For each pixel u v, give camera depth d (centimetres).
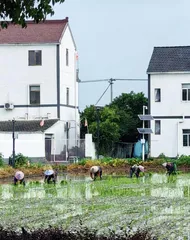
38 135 8200
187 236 2645
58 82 8881
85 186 5509
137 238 1983
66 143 8825
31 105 8912
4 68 8962
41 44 8881
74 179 6450
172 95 8794
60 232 2084
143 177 6656
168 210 3669
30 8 2297
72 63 9438
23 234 2081
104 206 3912
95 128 9069
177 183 5859
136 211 3612
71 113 9325
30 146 8156
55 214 3506
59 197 4572
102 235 2095
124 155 9469
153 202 4141
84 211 3644
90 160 8006
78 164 7862
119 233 2389
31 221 3206
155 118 8819
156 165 8112
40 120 8819
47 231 2103
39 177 6906
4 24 2339
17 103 8938
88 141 8731
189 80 8762
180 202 4134
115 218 3284
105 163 8050
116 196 4616
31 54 8931
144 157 8625
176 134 8781
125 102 10262
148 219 3225
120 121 9594
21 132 8156
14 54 8962
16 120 8875
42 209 3788
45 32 9012
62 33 8981
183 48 9181
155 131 8838
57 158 8650
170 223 3048
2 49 8962
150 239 2023
